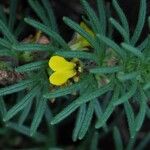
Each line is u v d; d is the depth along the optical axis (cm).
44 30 16
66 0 26
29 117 25
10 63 18
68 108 15
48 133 26
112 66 16
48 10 18
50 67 16
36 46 16
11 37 17
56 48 16
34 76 17
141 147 26
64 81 16
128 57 15
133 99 17
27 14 24
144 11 16
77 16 26
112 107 15
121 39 24
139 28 16
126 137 28
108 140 29
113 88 16
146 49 16
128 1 24
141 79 15
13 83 19
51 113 23
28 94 16
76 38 17
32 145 28
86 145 27
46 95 15
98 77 16
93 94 15
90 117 16
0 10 20
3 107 18
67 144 29
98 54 16
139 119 15
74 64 16
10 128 26
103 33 17
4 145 28
